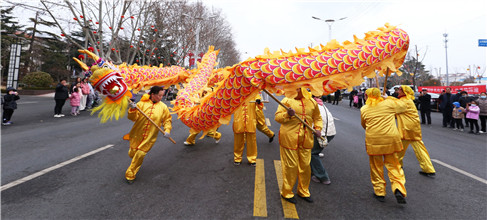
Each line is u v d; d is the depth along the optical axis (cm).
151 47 2038
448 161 478
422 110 1048
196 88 423
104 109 286
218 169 393
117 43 1778
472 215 267
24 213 245
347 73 232
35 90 2127
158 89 337
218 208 266
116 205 268
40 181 326
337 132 768
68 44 2872
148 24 1928
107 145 520
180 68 466
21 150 466
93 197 285
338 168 416
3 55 2852
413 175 392
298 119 278
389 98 314
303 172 289
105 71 272
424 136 750
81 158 428
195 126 330
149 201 279
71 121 809
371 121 303
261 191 312
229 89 262
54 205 264
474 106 817
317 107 299
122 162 412
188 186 323
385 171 410
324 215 259
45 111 1026
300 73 229
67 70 3556
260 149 530
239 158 422
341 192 319
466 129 918
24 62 3141
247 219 246
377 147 293
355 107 1798
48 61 3356
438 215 266
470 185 353
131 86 384
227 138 634
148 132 332
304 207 275
